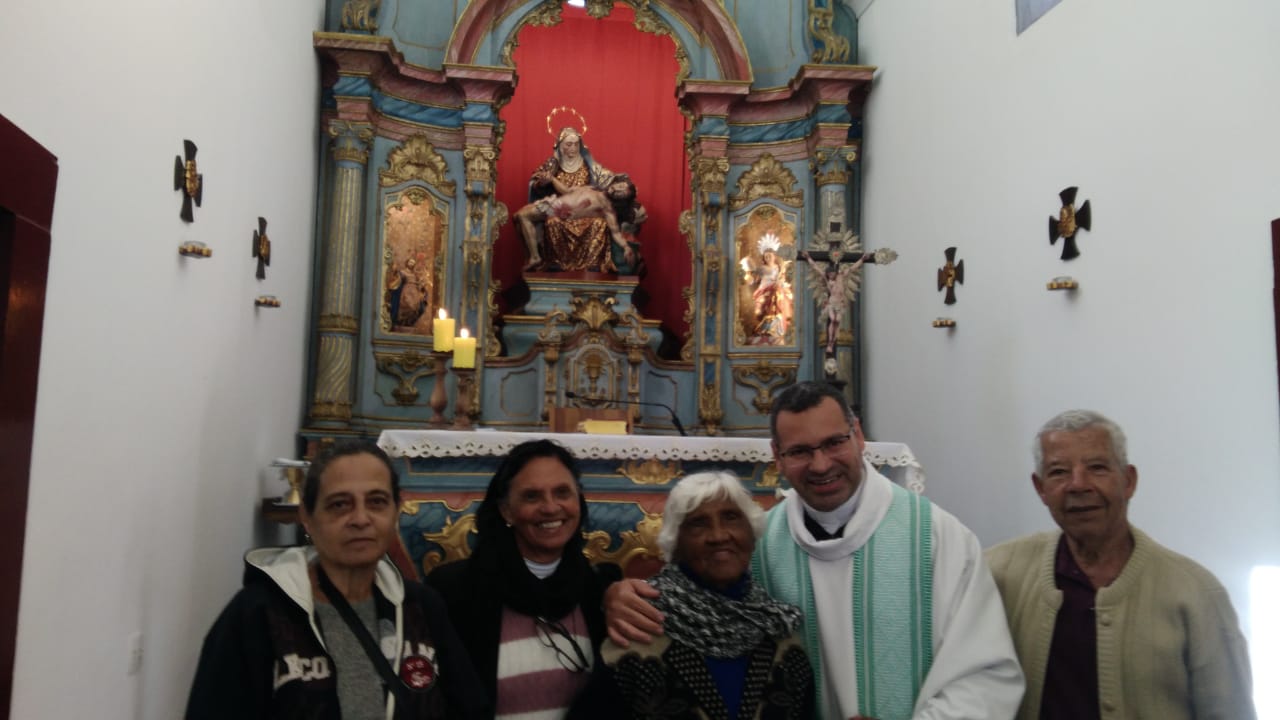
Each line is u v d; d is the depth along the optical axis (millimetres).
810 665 2215
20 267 2465
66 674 2848
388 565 2152
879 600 2348
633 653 2082
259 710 1838
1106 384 4477
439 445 4426
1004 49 5582
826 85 7543
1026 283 5223
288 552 2016
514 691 2230
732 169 7980
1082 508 2250
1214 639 2168
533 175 7984
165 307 3756
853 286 6168
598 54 8695
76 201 2881
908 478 4738
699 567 2182
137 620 3471
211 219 4434
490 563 2326
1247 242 3629
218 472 4609
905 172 6938
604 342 7305
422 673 2008
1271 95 3535
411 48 7648
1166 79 4141
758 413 7660
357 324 7129
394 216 7406
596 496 4629
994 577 2504
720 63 7910
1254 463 3549
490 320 7543
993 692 2164
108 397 3160
